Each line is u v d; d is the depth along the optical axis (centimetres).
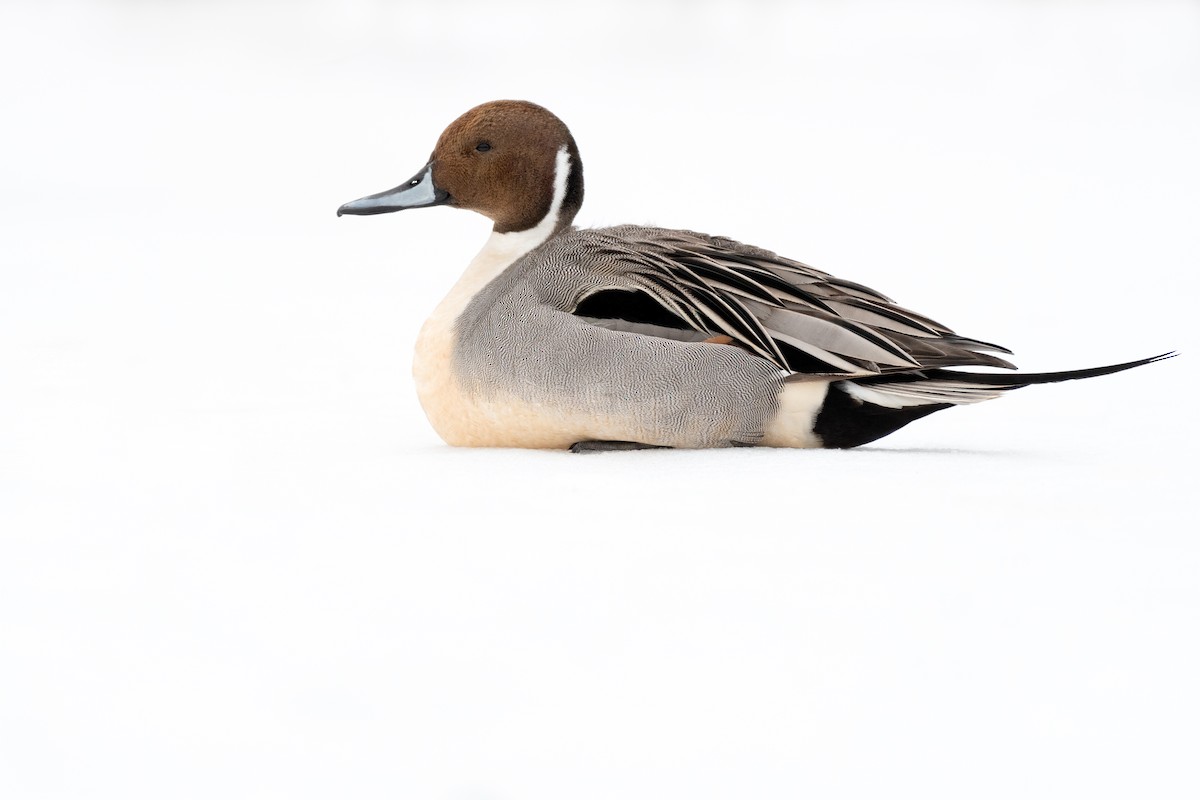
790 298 1186
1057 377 1124
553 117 1316
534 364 1178
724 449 1178
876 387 1155
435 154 1324
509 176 1301
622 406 1164
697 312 1171
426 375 1241
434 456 1196
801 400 1164
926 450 1199
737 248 1290
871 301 1204
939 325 1200
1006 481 1066
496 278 1279
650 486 1060
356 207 1321
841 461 1130
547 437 1205
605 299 1194
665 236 1281
